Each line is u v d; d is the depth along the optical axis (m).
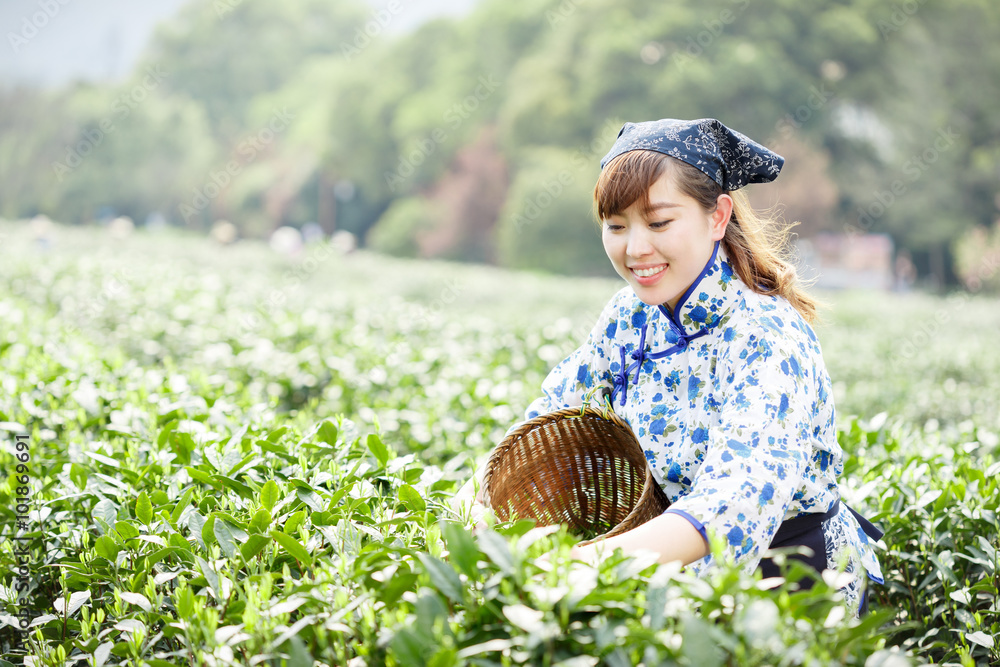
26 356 4.18
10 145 58.38
